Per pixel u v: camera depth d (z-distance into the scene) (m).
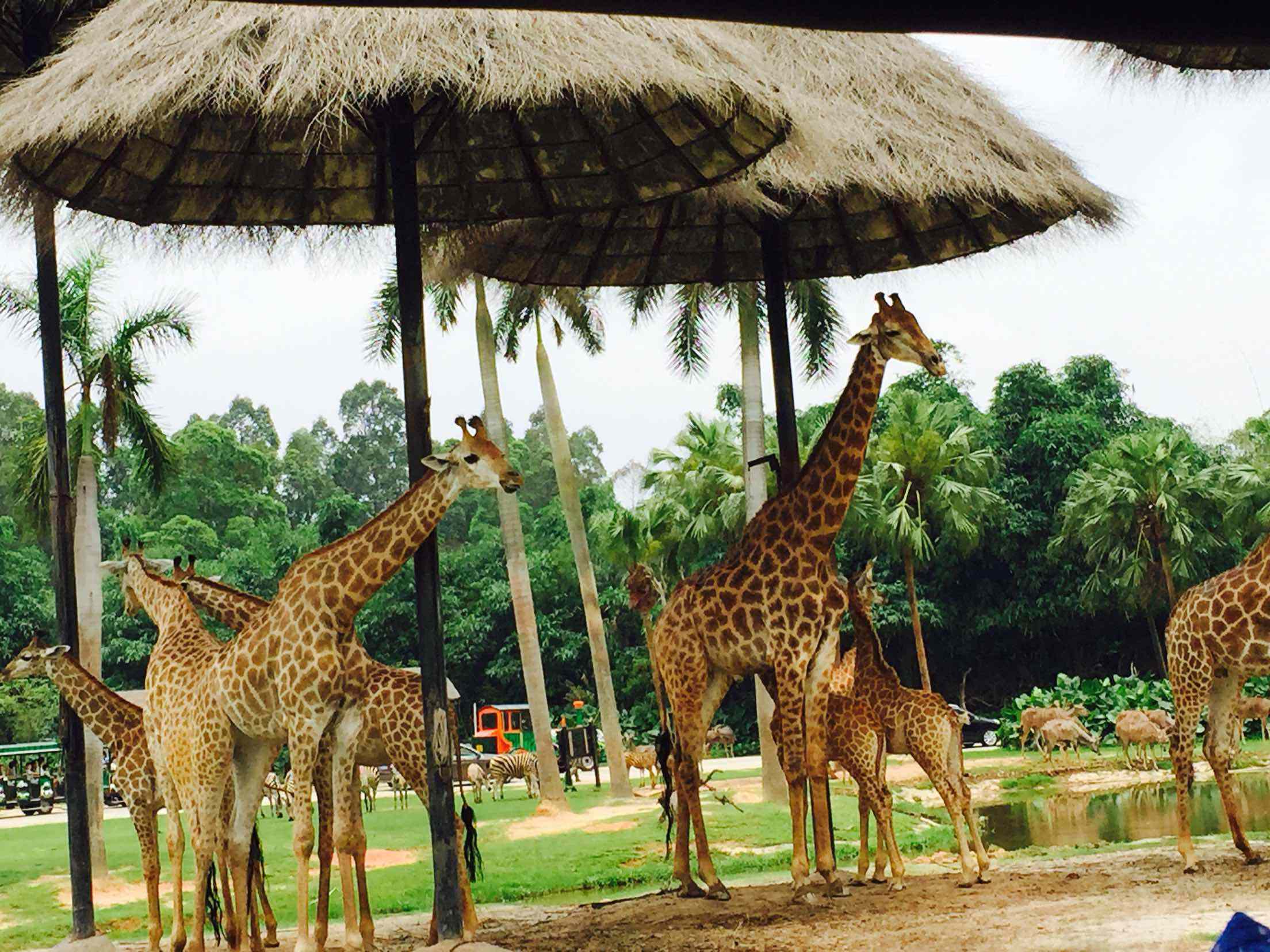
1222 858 10.47
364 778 26.23
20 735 44.22
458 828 8.93
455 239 11.83
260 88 8.27
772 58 10.37
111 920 14.39
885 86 10.80
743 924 8.97
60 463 11.55
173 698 9.18
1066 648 44.31
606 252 12.62
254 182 10.28
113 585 50.81
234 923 9.88
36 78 9.03
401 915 13.20
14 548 52.19
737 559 9.75
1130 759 28.39
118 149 9.52
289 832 21.47
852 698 10.48
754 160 9.68
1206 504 37.91
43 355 11.70
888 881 10.28
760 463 11.82
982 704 44.59
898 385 50.16
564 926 9.72
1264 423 38.78
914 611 32.91
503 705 41.72
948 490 35.31
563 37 8.13
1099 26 2.45
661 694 10.90
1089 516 37.50
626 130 9.98
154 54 8.52
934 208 12.05
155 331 19.73
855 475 9.59
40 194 9.45
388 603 48.22
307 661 8.44
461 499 62.41
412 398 8.95
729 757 42.06
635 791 28.16
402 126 9.06
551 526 53.91
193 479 60.69
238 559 52.97
